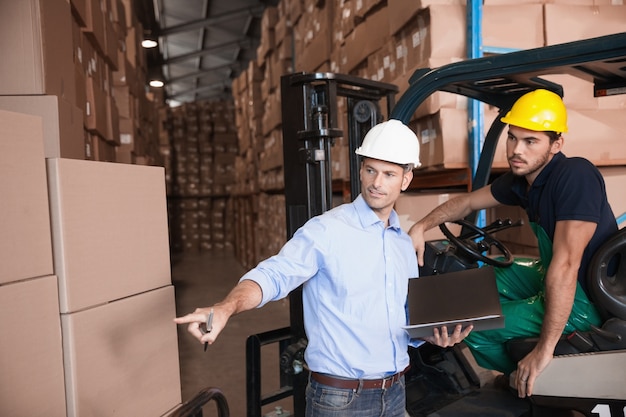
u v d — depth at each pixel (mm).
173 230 13336
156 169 1904
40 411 1434
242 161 10344
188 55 14562
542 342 2006
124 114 5047
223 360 4586
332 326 1673
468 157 3029
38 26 1997
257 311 6238
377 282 1691
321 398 1690
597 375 1988
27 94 2010
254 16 11773
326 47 4926
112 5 4523
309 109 2303
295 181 2373
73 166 1530
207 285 8453
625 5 3115
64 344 1508
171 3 11094
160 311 1878
